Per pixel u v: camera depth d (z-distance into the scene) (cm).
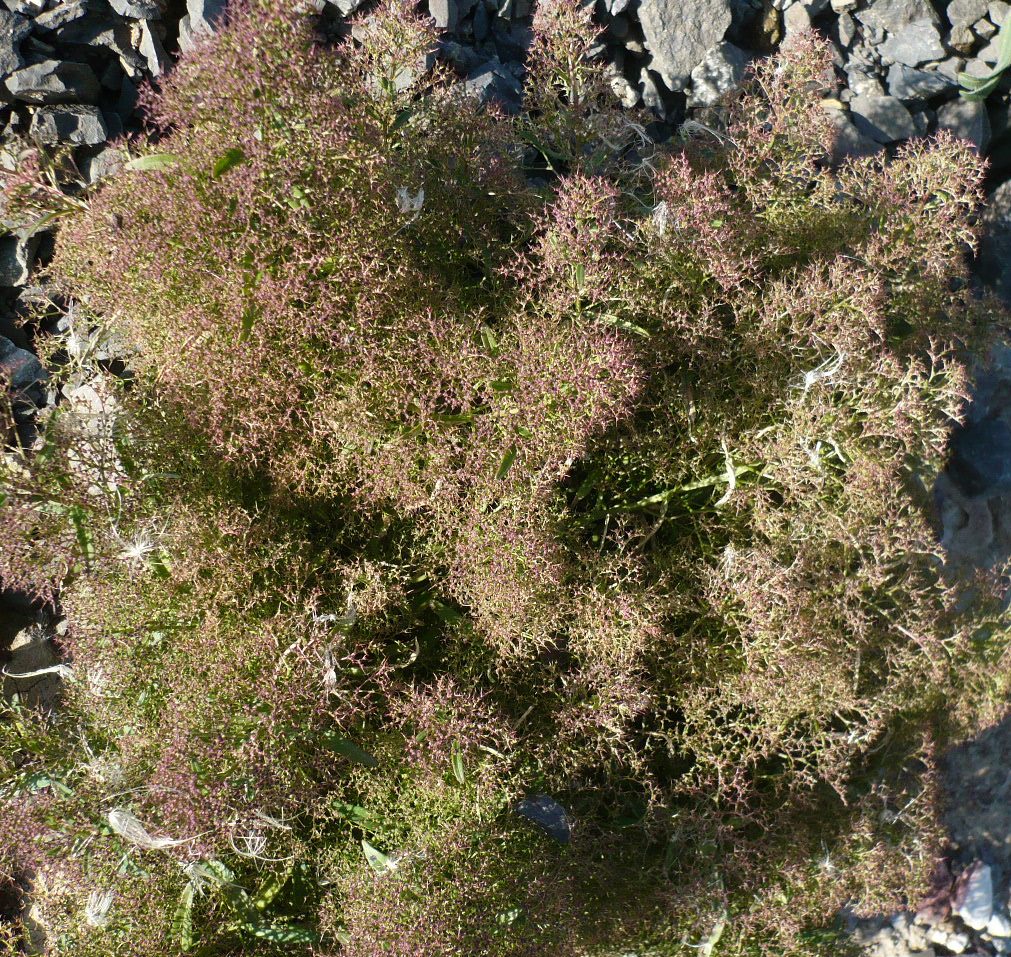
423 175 30
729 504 33
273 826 28
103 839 27
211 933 29
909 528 32
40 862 28
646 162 33
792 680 31
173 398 29
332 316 28
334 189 27
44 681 36
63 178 36
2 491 27
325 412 28
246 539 29
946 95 43
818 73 33
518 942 28
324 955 28
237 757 26
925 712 36
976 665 36
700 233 30
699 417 32
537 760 30
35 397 36
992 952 44
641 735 33
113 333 34
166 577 29
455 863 28
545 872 29
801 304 30
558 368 27
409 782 29
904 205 33
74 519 27
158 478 29
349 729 29
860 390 32
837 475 33
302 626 28
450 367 28
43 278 36
